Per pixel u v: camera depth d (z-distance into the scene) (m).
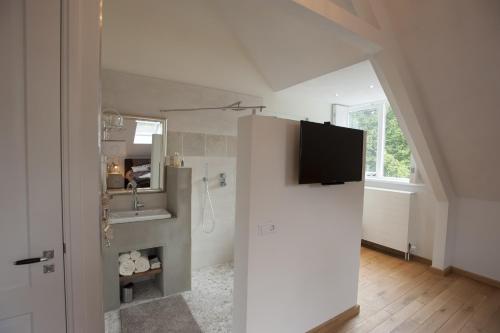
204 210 3.29
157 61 2.84
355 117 4.59
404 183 3.79
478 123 2.40
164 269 2.62
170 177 2.84
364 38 1.93
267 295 1.76
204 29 3.07
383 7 2.04
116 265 2.39
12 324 1.12
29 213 1.11
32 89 1.08
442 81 2.28
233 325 1.80
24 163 1.09
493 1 1.67
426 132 2.73
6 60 1.04
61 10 1.11
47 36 1.09
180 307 2.46
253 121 1.61
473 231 3.18
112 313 2.35
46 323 1.18
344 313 2.29
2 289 1.09
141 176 2.84
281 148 1.76
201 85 3.13
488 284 3.01
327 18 1.69
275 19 2.69
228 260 3.51
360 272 3.27
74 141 1.16
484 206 3.10
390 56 2.17
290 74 3.23
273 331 1.81
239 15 2.93
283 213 1.80
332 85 3.33
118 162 2.72
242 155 1.69
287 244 1.84
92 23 1.18
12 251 1.10
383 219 3.88
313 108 4.15
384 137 4.21
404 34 2.13
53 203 1.15
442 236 3.22
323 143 1.90
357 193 2.33
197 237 3.27
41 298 1.16
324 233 2.08
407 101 2.47
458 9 1.81
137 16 2.69
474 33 1.86
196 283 2.93
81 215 1.20
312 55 2.80
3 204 1.07
